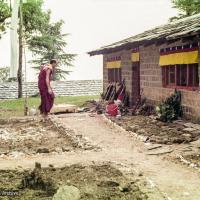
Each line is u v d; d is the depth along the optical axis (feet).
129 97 68.39
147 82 60.70
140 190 24.45
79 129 45.73
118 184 25.63
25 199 23.54
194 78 46.39
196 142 37.04
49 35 153.58
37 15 108.27
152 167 29.89
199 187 25.08
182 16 94.89
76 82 120.37
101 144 37.96
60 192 23.29
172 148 35.12
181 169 29.17
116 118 52.70
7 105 87.30
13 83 114.42
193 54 45.47
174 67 51.70
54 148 36.60
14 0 61.00
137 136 40.24
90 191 24.30
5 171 28.94
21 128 48.37
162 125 45.83
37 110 63.87
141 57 62.69
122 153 34.45
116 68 76.79
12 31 60.39
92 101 78.23
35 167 28.09
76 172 28.48
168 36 42.29
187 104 48.01
